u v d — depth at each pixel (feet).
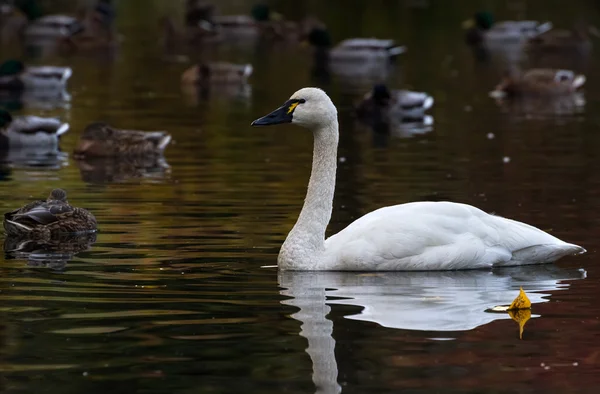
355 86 126.72
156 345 33.47
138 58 153.69
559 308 38.19
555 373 31.14
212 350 32.99
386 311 37.52
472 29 177.58
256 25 189.78
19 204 59.41
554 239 46.06
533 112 105.40
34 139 85.40
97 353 32.73
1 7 197.57
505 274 43.83
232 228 52.70
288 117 44.93
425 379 30.60
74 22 180.45
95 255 46.91
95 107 105.91
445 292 40.47
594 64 153.79
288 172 70.18
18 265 45.06
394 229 44.14
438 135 89.51
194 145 83.15
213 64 128.36
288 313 37.14
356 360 32.19
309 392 29.53
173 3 230.89
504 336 34.63
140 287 40.88
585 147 81.41
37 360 32.12
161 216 55.93
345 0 227.81
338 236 44.80
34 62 145.18
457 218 44.86
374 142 85.46
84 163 76.23
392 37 179.42
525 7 217.77
